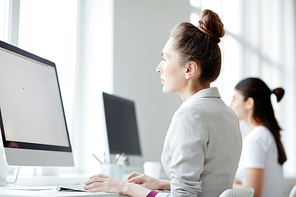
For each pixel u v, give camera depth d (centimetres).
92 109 235
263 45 375
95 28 239
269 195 209
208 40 123
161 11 271
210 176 114
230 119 122
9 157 114
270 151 209
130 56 247
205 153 112
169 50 127
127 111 218
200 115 112
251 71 358
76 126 228
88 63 236
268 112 216
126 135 211
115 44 238
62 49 225
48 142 135
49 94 144
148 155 252
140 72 253
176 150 110
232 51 340
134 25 251
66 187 112
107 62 236
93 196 100
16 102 123
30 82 133
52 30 219
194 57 121
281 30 395
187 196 106
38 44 211
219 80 321
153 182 142
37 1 211
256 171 203
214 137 112
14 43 182
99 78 236
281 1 399
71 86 227
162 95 266
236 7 348
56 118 144
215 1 324
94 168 231
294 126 390
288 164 377
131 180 140
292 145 384
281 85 389
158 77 265
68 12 229
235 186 206
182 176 108
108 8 240
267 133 211
